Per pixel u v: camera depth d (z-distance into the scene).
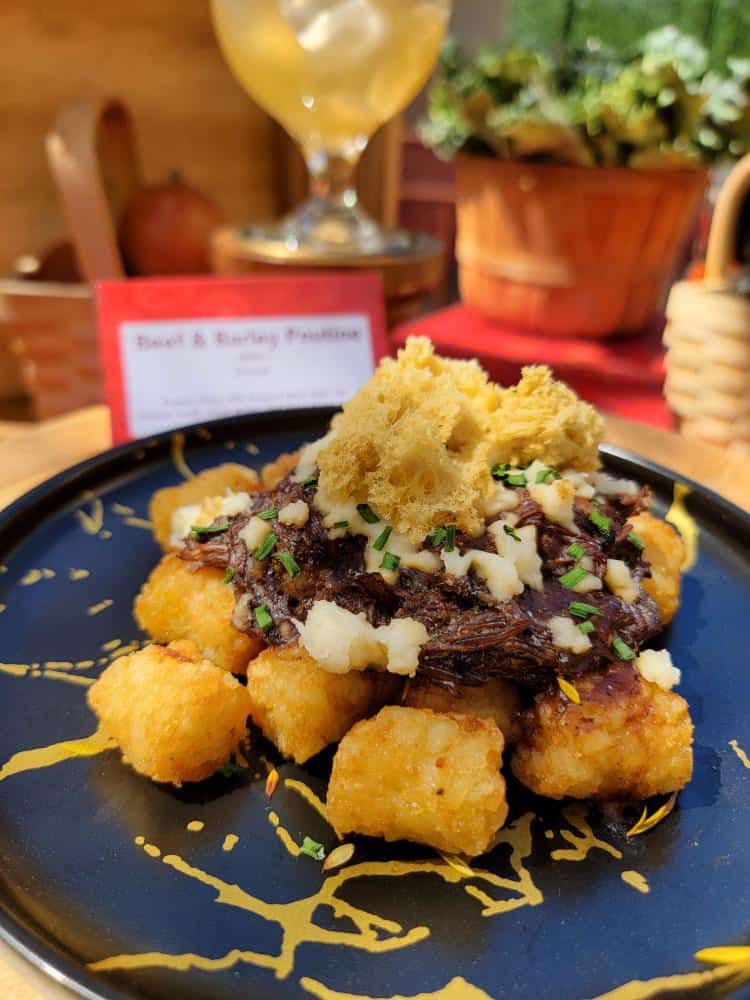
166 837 0.13
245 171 0.46
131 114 0.41
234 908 0.12
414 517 0.15
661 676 0.15
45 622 0.17
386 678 0.15
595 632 0.15
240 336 0.25
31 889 0.12
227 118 0.44
